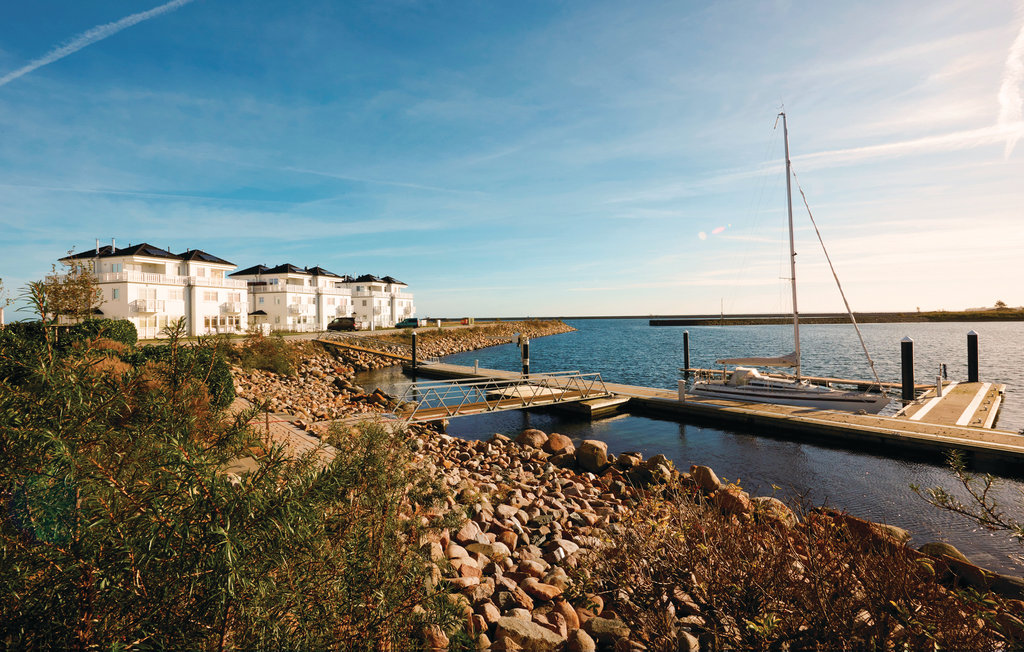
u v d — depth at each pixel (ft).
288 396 71.51
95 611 5.85
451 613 9.50
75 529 6.04
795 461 48.65
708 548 10.42
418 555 9.90
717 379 84.79
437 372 117.70
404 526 10.07
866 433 51.70
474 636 14.64
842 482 42.39
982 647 7.83
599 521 31.37
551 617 17.44
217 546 5.71
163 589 5.96
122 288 122.21
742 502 15.26
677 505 13.44
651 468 42.55
